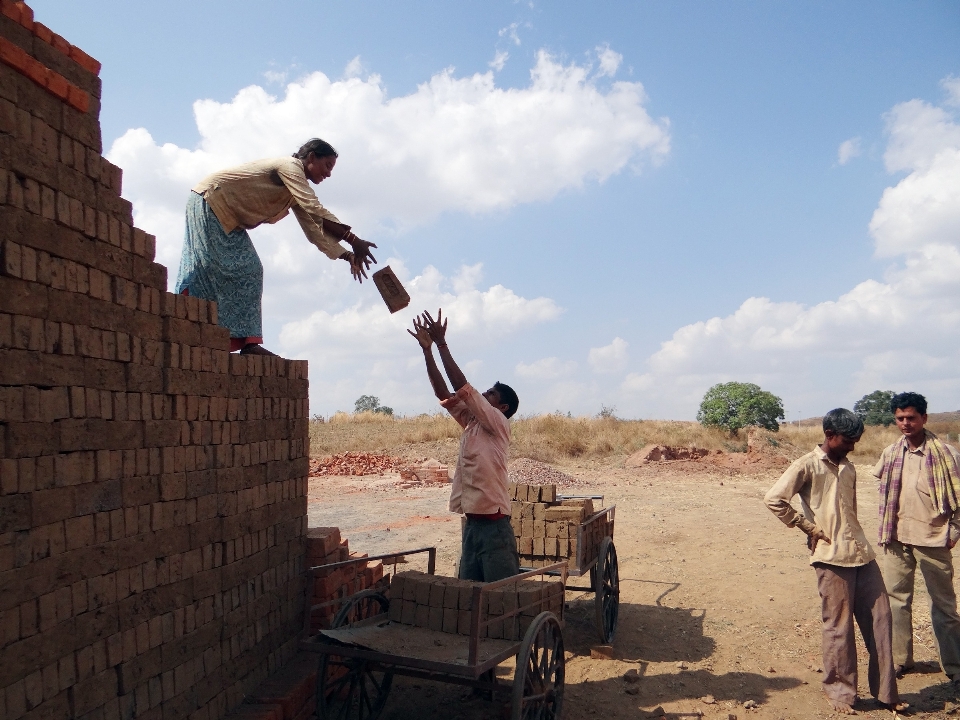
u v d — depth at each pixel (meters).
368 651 4.23
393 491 16.64
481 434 5.28
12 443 2.99
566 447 23.02
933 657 6.18
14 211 3.06
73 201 3.39
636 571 9.03
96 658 3.41
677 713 5.20
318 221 5.41
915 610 7.32
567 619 7.40
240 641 4.59
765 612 7.43
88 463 3.41
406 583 4.92
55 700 3.17
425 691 5.59
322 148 5.66
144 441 3.80
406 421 34.19
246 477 4.72
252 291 5.38
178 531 4.03
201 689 4.17
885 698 5.23
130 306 3.74
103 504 3.49
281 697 4.57
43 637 3.11
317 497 15.77
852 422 5.23
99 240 3.54
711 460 21.00
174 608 3.98
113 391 3.60
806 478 5.43
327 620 5.42
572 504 6.66
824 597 5.38
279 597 5.11
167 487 3.95
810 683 5.75
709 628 6.99
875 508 13.69
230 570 4.50
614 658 6.26
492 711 5.23
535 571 4.62
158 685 3.82
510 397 5.69
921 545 5.68
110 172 3.71
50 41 3.38
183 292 5.11
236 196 5.20
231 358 4.61
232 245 5.26
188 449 4.14
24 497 3.04
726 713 5.21
